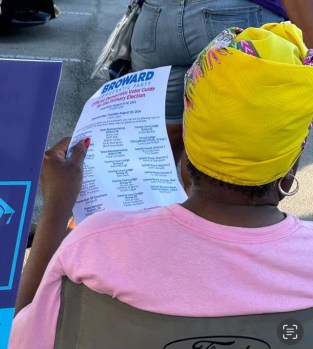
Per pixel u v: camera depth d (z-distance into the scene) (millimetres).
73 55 5930
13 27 6270
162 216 1155
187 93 1153
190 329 1113
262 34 1135
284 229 1158
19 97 978
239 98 1060
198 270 1115
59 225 1383
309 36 2000
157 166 1503
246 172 1103
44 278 1198
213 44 1158
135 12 2484
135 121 1515
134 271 1124
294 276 1139
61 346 1184
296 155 1148
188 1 2213
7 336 1126
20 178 1033
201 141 1118
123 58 2555
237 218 1141
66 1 8203
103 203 1480
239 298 1108
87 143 1507
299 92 1061
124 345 1142
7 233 1063
